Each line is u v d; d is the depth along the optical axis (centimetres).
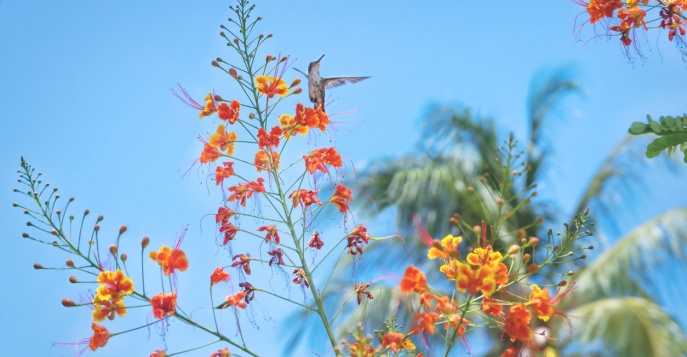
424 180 1407
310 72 797
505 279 471
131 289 495
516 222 1385
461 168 1427
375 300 1285
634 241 1348
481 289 468
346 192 557
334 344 499
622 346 1212
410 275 489
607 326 1223
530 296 489
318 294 520
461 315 472
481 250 473
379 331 502
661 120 457
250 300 521
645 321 1233
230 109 559
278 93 564
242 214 546
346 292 1345
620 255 1335
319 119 563
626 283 1309
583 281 1314
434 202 1394
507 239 1318
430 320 478
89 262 500
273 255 530
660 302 1327
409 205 1401
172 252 501
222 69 563
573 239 478
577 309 1280
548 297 485
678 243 1343
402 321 1262
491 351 1248
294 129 564
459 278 468
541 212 1423
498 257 475
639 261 1330
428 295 492
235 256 530
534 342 500
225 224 544
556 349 1216
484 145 1451
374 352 482
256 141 559
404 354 495
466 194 1354
